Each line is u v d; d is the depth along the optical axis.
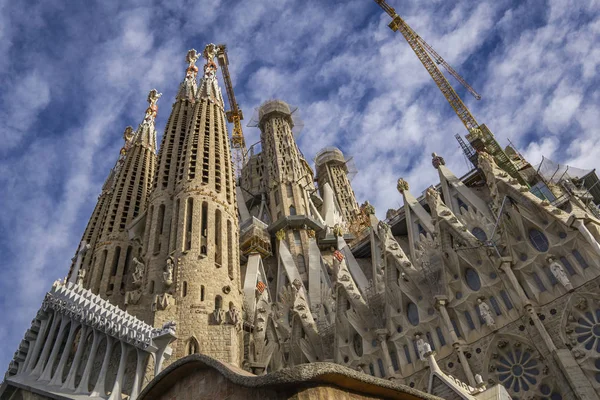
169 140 65.31
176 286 43.97
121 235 65.06
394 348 43.62
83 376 34.31
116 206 70.06
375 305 48.88
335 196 101.62
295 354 51.28
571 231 36.81
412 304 44.88
